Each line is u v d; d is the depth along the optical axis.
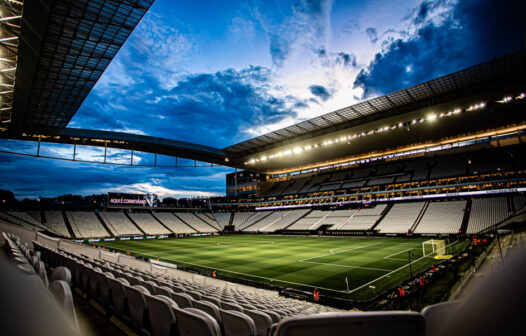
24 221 48.03
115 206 63.56
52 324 1.51
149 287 6.30
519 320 1.02
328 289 18.39
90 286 6.95
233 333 4.01
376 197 58.75
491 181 47.03
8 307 1.33
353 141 53.12
